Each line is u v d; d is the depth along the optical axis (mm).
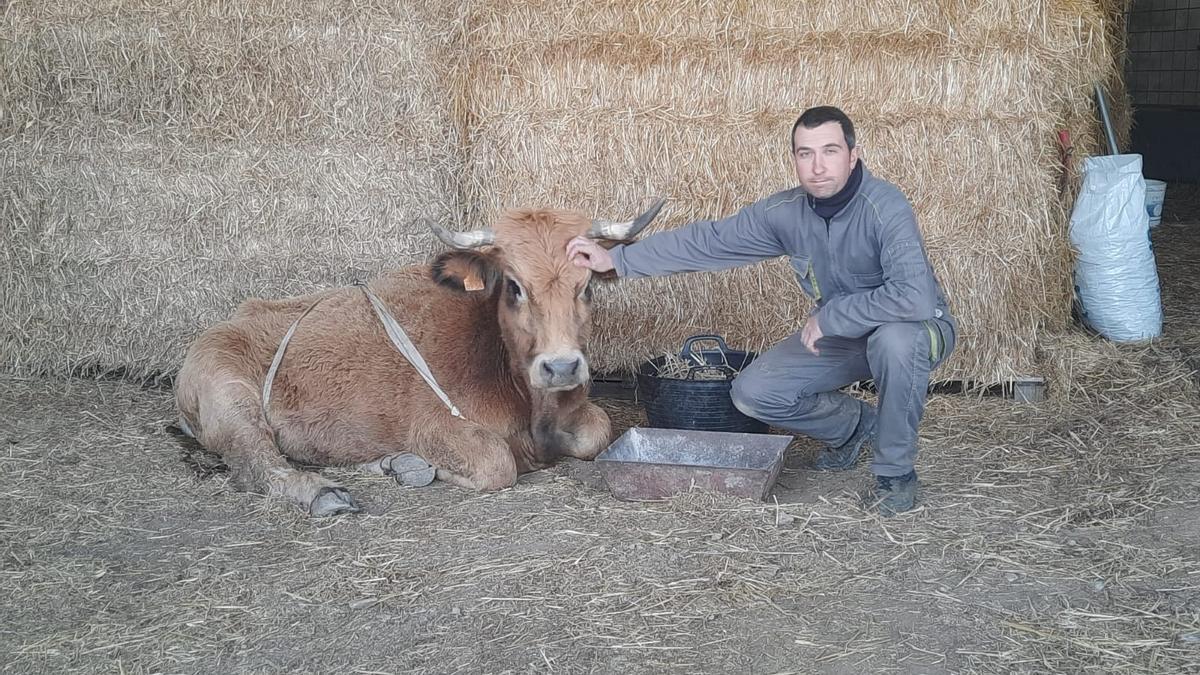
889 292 2850
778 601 2459
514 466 3303
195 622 2424
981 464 3383
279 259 4273
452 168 4234
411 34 4109
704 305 4125
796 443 3703
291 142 4195
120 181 4273
